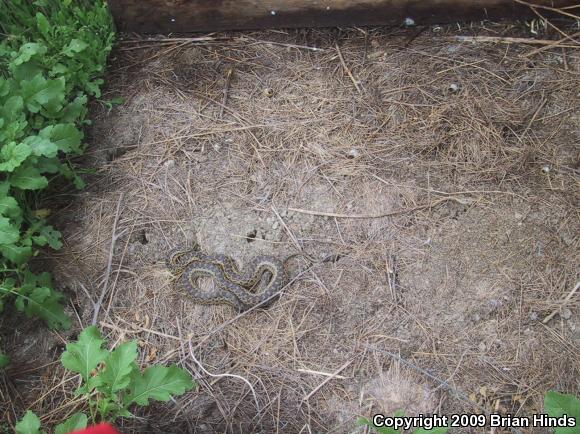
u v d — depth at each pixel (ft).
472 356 3.64
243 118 4.68
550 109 4.47
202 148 4.58
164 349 3.84
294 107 4.70
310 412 3.57
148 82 4.95
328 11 4.95
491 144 4.34
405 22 4.98
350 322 3.82
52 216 4.35
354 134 4.50
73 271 4.14
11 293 3.95
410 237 4.05
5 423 3.67
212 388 3.68
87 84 4.73
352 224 4.15
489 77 4.66
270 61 4.99
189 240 4.24
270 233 4.20
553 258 3.89
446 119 4.49
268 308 3.93
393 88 4.70
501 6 4.83
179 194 4.41
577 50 4.71
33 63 4.48
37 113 4.39
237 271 4.11
